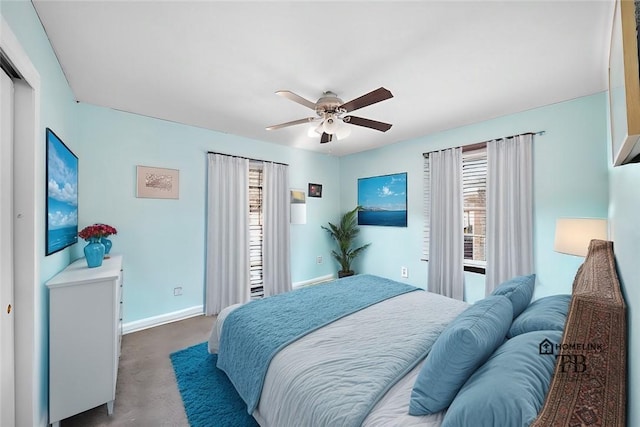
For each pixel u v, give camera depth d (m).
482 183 3.41
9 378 1.34
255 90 2.47
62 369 1.65
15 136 1.39
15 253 1.38
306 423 1.17
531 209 2.90
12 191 1.38
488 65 2.07
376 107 2.87
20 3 1.32
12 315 1.37
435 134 3.77
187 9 1.51
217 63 2.04
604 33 1.68
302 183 4.71
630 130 0.49
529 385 0.85
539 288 2.88
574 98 2.65
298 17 1.58
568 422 0.71
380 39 1.77
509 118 3.09
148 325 3.14
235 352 1.85
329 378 1.28
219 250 3.68
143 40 1.78
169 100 2.70
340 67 2.09
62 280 1.70
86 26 1.64
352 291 2.57
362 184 4.82
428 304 2.22
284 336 1.68
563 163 2.73
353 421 1.04
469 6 1.49
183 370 2.25
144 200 3.12
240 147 3.93
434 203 3.70
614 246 1.65
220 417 1.73
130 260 3.04
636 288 0.72
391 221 4.38
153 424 1.71
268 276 4.16
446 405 1.07
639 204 0.72
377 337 1.65
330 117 2.36
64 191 2.04
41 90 1.60
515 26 1.64
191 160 3.48
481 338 1.05
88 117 2.78
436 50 1.88
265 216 4.13
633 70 0.50
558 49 1.86
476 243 3.47
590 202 2.58
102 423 1.71
